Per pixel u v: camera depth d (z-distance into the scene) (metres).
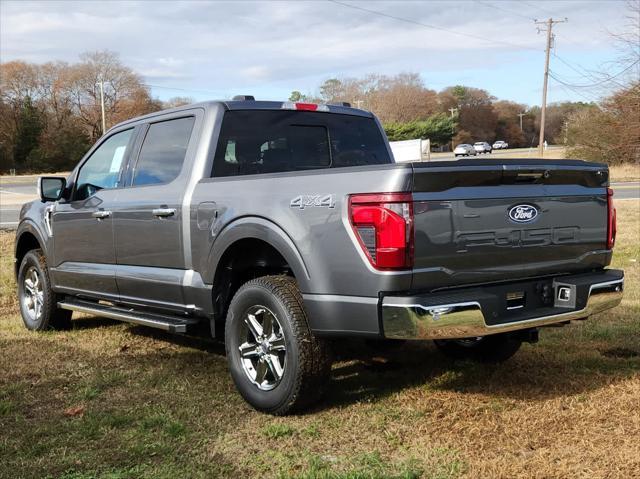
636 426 3.71
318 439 3.64
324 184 3.71
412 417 3.93
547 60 49.81
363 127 5.58
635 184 31.17
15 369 5.01
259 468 3.32
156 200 4.82
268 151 4.93
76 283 5.77
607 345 5.43
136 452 3.52
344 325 3.63
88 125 95.81
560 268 4.02
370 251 3.49
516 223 3.78
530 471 3.18
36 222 6.27
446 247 3.54
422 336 3.43
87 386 4.59
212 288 4.42
